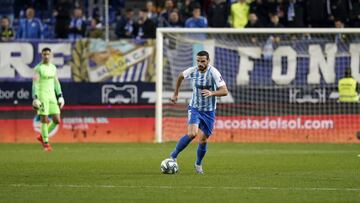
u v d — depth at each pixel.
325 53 80.56
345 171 49.69
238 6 85.69
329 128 79.81
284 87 80.62
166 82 80.75
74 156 61.69
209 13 87.50
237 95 80.56
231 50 81.06
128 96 80.75
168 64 80.75
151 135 80.50
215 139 79.88
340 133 79.69
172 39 80.75
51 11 94.62
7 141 79.94
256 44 81.12
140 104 80.75
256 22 83.94
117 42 81.75
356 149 69.94
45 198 37.19
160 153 64.88
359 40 80.19
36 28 87.06
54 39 82.62
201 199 36.75
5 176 46.59
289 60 80.88
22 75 81.44
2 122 80.12
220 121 80.06
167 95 80.75
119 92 80.75
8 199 36.84
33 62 81.69
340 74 80.44
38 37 87.12
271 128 80.06
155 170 50.19
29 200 36.50
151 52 81.75
